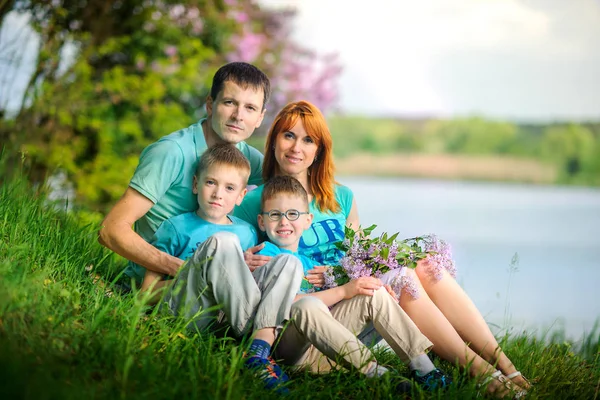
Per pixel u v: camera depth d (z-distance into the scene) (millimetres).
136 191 3383
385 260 3285
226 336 3223
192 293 3098
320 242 3666
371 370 2988
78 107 7078
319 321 2996
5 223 3502
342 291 3182
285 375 3016
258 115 3693
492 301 7867
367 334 3375
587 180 46688
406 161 49656
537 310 7398
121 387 2467
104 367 2578
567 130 47812
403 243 3391
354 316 3166
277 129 3824
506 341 3936
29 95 6336
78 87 6977
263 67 8633
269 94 3783
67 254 3465
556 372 3463
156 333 2998
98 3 7281
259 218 3643
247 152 3941
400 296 3301
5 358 2258
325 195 3805
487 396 3062
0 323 2562
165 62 7711
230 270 3035
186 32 8078
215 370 2748
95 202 7406
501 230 15219
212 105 3656
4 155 4648
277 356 3176
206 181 3434
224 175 3424
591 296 8406
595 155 46906
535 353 3834
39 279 2939
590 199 28891
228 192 3451
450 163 49469
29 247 3303
